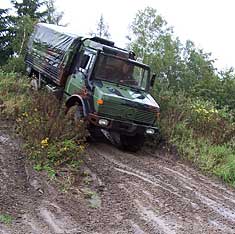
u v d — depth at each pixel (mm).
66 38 12055
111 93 10039
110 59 10664
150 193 7742
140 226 6309
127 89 10703
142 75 11094
